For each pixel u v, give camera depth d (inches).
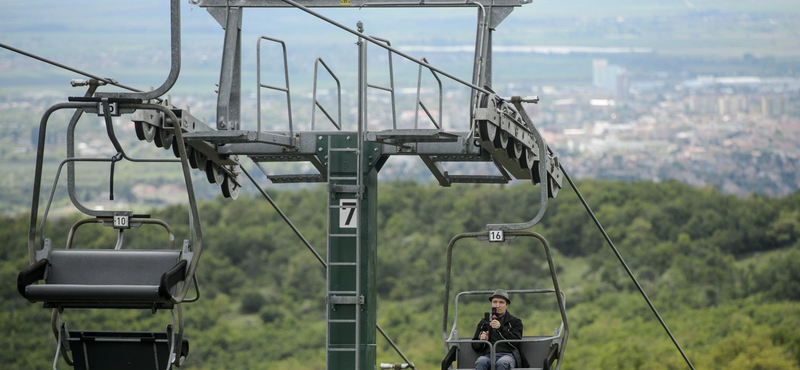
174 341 928.3
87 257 894.4
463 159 1266.0
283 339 7534.5
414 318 7662.4
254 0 1133.1
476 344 1052.5
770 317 7386.8
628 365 6811.0
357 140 1196.5
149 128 1088.2
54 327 926.4
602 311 7775.6
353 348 1179.3
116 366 944.9
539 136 1052.5
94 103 835.4
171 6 832.3
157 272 887.1
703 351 7096.5
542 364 1064.8
